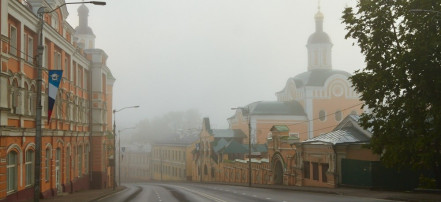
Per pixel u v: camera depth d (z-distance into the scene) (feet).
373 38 83.97
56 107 112.78
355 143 119.34
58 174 117.39
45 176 104.42
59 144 116.57
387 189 106.63
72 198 103.30
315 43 273.95
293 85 275.18
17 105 85.81
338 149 123.13
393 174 108.47
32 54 97.55
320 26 280.31
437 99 76.13
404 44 79.36
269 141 171.73
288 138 155.33
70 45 124.88
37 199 62.49
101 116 158.71
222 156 233.76
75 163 134.62
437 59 75.51
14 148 83.25
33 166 95.86
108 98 218.79
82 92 145.28
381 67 83.76
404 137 81.46
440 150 81.30
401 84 79.41
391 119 82.23
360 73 88.22
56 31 108.27
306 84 261.44
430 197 78.89
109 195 121.70
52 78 67.26
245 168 198.80
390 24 82.74
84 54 151.12
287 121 262.47
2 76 73.97
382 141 83.87
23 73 87.61
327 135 133.69
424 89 75.92
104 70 166.40
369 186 108.47
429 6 74.23
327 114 261.24
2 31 74.38
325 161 128.57
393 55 80.33
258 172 184.65
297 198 91.76
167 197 106.22
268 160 179.22
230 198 97.66
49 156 107.45
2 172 75.36
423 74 76.07
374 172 107.86
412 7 77.36
